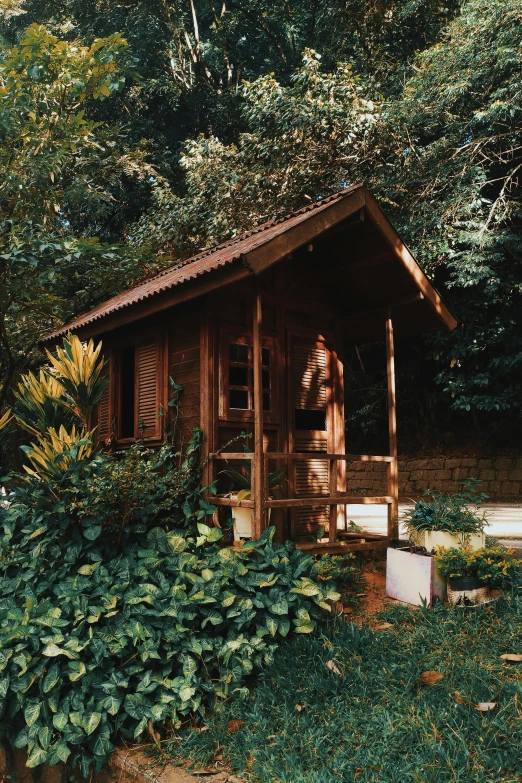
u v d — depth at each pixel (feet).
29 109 31.22
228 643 12.47
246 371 18.83
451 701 10.23
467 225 35.37
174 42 63.72
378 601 15.78
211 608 13.06
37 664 12.30
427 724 9.62
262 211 42.86
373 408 50.96
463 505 16.43
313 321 21.09
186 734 11.30
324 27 53.52
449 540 15.31
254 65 67.31
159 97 66.95
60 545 15.46
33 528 15.79
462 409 42.57
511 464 41.70
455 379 41.50
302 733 10.16
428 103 36.91
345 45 51.75
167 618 12.69
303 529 20.11
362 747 9.51
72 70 31.27
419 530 16.05
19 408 19.08
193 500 17.56
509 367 39.11
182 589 13.08
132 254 31.42
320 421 21.48
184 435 18.47
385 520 31.19
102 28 61.82
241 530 16.44
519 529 24.26
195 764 10.37
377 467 50.39
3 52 34.17
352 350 49.98
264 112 40.73
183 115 68.18
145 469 16.06
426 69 37.47
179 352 18.90
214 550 15.28
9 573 15.48
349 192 16.99
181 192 62.90
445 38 40.42
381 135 38.22
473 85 35.53
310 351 20.81
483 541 15.56
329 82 38.68
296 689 11.41
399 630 13.44
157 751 11.05
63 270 33.35
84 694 11.83
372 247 18.92
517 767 8.54
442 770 8.55
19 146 34.96
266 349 19.30
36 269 31.35
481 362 42.75
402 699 10.50
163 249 46.85
